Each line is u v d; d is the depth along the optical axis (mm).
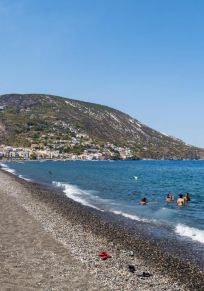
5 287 15977
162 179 95250
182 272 19984
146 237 27859
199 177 104688
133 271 19453
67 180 85188
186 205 46688
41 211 36531
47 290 15922
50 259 20391
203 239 27500
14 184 64750
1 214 33156
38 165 171125
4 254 20828
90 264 20016
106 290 16422
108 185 73625
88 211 39188
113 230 29891
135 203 47531
